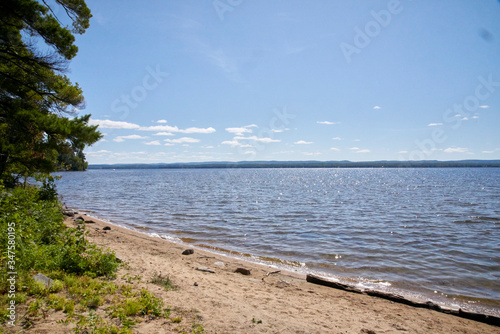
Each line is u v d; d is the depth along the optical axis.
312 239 15.38
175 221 20.42
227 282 7.98
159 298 5.75
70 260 6.52
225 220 20.97
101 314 4.71
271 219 21.59
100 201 32.78
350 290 8.32
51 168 10.04
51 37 9.03
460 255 12.62
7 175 11.23
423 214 24.61
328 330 5.31
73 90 10.78
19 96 9.90
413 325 6.12
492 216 23.42
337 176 134.88
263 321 5.32
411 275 10.17
